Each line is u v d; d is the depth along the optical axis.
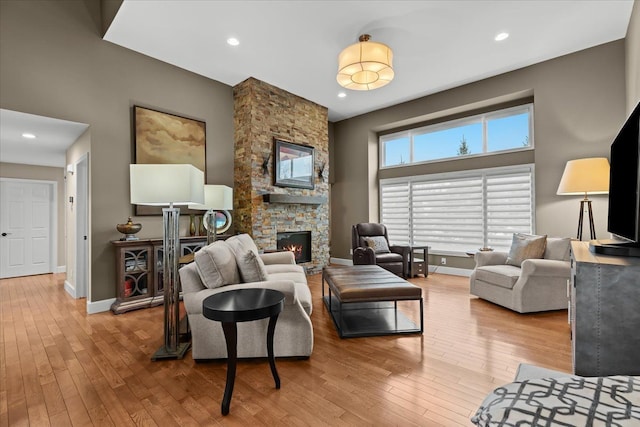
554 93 4.07
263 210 4.76
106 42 3.57
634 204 1.55
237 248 2.61
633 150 1.56
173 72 4.16
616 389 0.89
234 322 1.63
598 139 3.75
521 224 4.62
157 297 3.68
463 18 3.19
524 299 3.14
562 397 0.87
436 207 5.62
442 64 4.19
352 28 3.34
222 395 1.80
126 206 3.70
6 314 3.36
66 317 3.25
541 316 3.14
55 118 3.19
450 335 2.65
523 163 4.64
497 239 4.87
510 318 3.08
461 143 5.37
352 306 3.53
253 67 4.26
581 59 3.86
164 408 1.68
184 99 4.28
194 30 3.38
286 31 3.39
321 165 5.78
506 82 4.46
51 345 2.53
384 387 1.86
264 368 2.11
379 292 2.64
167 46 3.71
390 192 6.32
